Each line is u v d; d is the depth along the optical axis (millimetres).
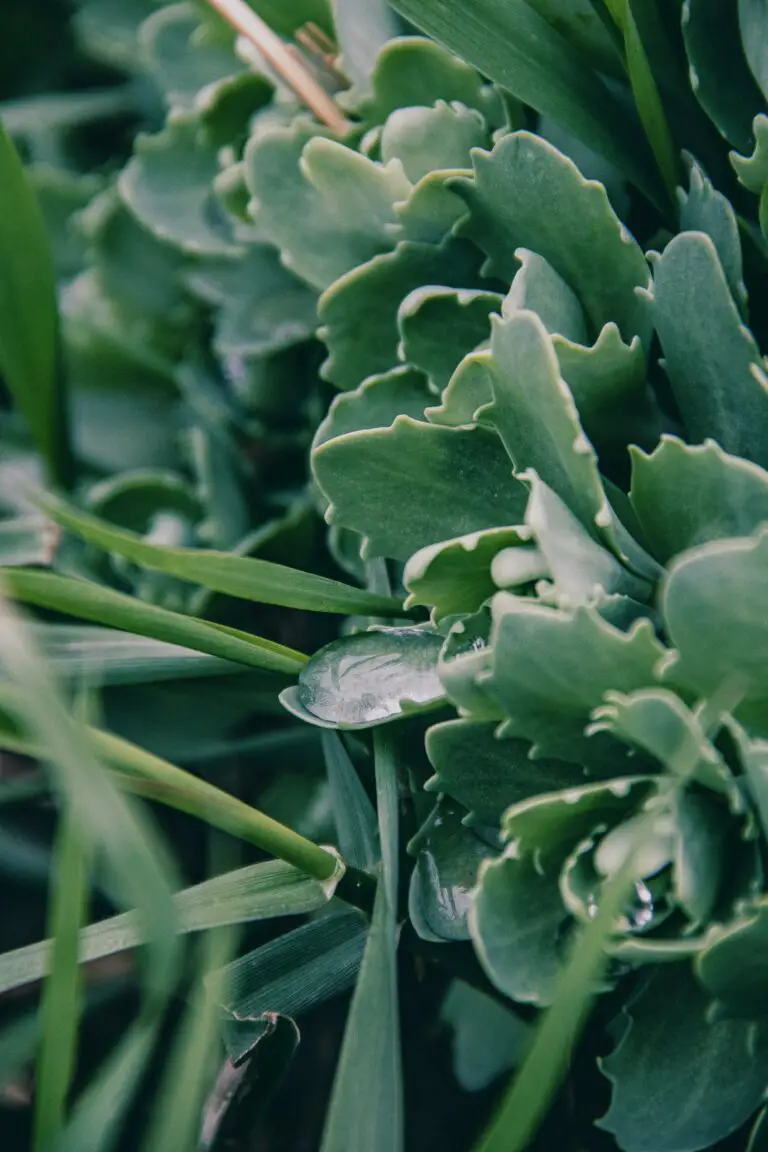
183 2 486
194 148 464
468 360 372
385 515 383
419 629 389
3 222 422
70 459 458
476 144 400
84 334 484
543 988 352
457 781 372
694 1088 358
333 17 419
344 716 380
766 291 388
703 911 346
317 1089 416
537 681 352
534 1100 333
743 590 339
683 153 388
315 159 394
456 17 383
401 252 395
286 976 381
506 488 381
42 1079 344
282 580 383
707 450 351
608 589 357
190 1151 379
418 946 390
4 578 368
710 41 381
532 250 381
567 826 355
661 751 344
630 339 383
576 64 391
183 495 468
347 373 410
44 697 328
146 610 375
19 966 369
